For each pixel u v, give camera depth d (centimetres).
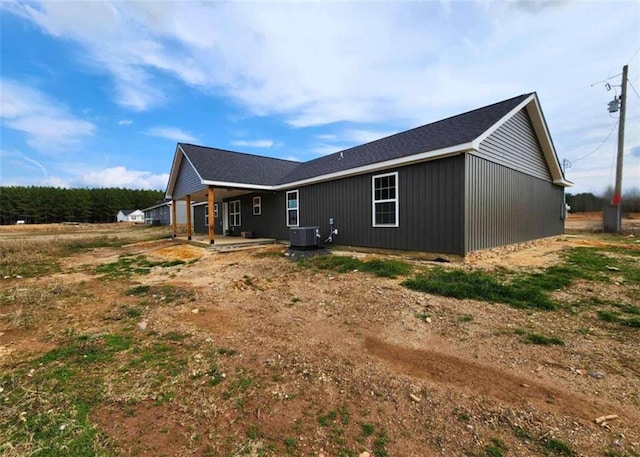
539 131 1030
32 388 237
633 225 1800
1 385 243
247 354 297
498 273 582
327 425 193
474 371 257
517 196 938
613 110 1507
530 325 350
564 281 519
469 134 686
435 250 714
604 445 170
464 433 183
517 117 927
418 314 391
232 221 1672
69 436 183
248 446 175
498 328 344
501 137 836
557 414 198
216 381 247
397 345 312
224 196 1614
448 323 362
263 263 799
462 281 514
